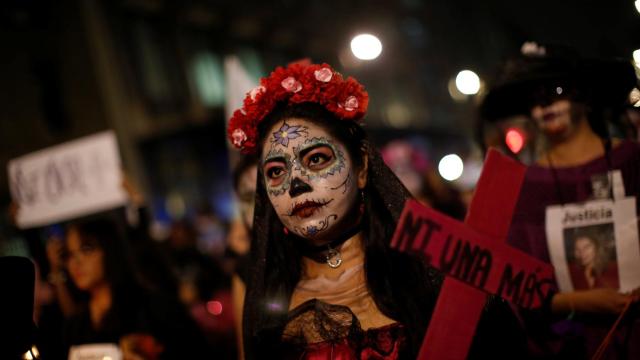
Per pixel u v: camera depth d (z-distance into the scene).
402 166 12.16
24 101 14.65
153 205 14.64
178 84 16.62
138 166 14.69
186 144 15.28
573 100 2.82
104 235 3.33
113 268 3.31
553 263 2.76
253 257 2.24
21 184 4.48
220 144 14.74
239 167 3.45
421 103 25.94
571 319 2.54
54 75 15.10
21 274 1.98
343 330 2.01
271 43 20.47
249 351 2.15
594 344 2.51
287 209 2.04
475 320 1.92
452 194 6.23
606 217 2.70
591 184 2.74
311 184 2.03
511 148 3.00
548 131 2.86
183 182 15.16
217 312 5.60
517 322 2.18
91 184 4.22
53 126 14.96
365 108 2.14
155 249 3.88
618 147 2.76
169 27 16.80
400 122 23.83
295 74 2.16
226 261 6.59
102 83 14.73
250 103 2.19
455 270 1.92
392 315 2.02
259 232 2.23
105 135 4.19
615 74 2.84
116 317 3.27
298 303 2.12
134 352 3.19
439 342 1.89
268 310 2.15
